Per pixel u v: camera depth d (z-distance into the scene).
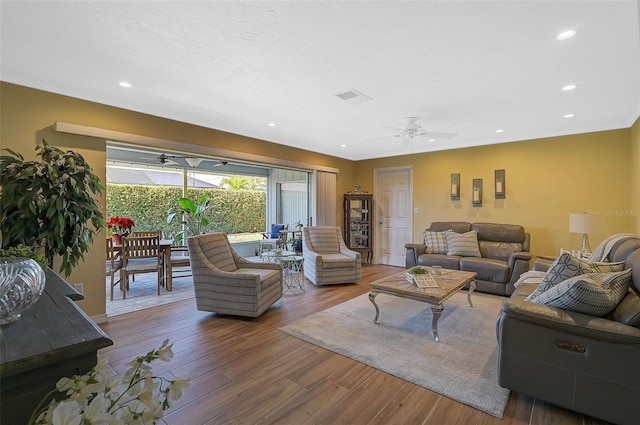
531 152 4.92
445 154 5.82
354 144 5.61
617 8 1.76
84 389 0.68
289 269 5.57
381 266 6.51
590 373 1.72
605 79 2.75
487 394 2.02
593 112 3.70
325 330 3.05
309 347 2.69
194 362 2.42
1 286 0.88
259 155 5.01
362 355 2.54
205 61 2.46
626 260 2.28
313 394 2.02
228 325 3.18
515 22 1.91
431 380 2.18
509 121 4.08
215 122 4.16
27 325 0.88
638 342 1.60
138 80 2.82
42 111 2.93
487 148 5.34
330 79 2.79
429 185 6.02
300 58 2.40
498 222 5.23
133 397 0.76
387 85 2.91
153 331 3.02
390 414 1.83
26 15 1.87
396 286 3.11
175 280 5.22
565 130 4.54
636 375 1.61
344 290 4.55
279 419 1.78
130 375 0.76
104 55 2.37
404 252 6.47
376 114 3.80
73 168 2.58
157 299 4.08
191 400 1.94
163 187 6.80
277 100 3.32
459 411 1.86
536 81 2.80
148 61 2.46
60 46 2.24
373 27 1.98
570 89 2.98
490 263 4.37
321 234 5.40
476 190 5.42
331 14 1.85
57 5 1.77
